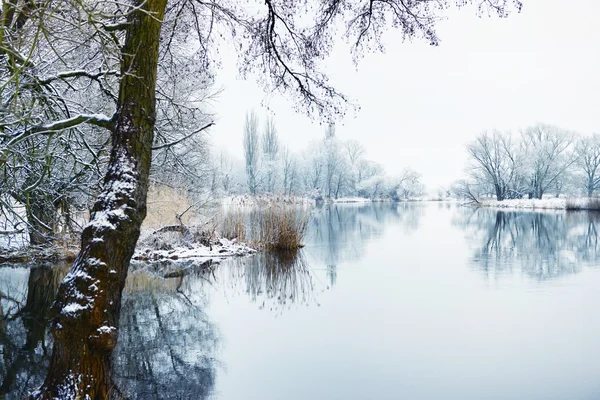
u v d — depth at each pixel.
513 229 23.08
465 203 54.28
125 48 3.88
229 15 6.15
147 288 9.98
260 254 14.54
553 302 8.52
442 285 10.02
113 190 3.65
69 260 11.69
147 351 6.10
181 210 15.45
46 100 5.38
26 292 9.06
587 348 6.14
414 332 6.85
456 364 5.65
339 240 18.50
